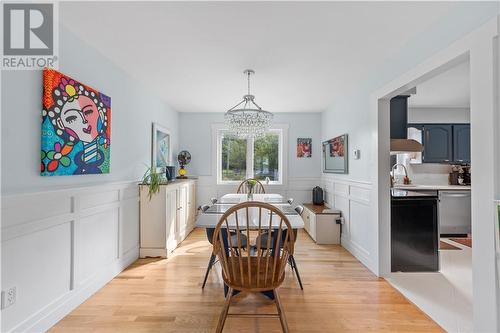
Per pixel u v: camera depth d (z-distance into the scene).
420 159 4.58
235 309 2.08
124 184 2.89
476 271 1.56
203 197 5.20
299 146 5.20
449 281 2.59
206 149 5.22
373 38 2.21
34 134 1.75
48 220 1.81
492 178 1.45
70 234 2.05
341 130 3.98
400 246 2.84
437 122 4.77
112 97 2.72
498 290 1.44
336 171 4.16
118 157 2.84
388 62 2.58
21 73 1.66
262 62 2.73
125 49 2.43
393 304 2.16
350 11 1.83
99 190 2.41
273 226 1.95
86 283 2.23
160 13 1.86
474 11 1.60
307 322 1.91
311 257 3.30
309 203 5.06
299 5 1.77
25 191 1.68
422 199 2.84
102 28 2.06
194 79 3.25
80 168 2.16
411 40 2.22
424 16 1.88
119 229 2.79
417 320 1.94
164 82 3.38
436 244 2.86
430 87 3.64
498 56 1.43
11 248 1.55
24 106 1.68
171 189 3.49
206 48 2.41
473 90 1.57
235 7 1.79
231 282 1.70
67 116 2.02
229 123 3.19
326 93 3.84
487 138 1.48
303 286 2.48
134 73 3.05
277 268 1.88
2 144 1.54
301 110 4.97
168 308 2.10
